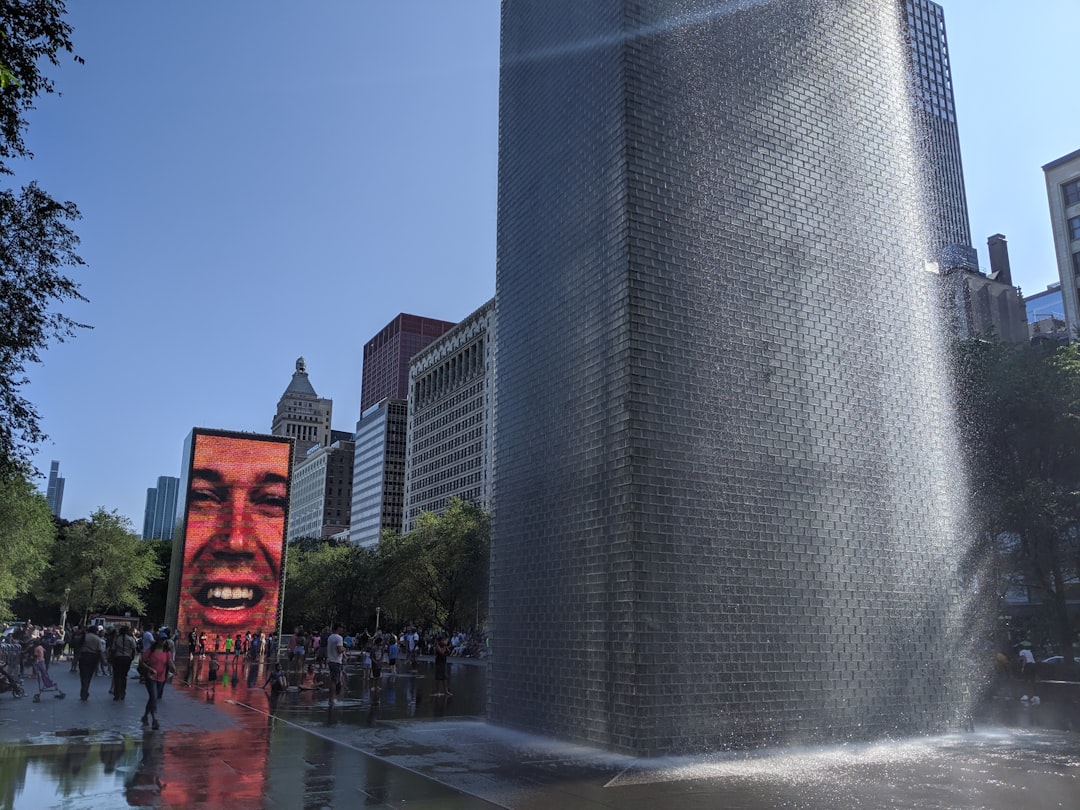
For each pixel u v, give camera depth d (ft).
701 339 52.60
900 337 60.70
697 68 57.62
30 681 101.40
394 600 248.52
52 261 55.52
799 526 52.54
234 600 212.64
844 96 63.82
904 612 54.95
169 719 61.93
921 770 41.19
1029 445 95.09
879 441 57.36
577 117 60.64
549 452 58.65
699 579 48.65
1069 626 93.61
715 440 51.37
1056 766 42.50
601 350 53.47
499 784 36.94
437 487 520.83
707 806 32.60
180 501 243.40
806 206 59.21
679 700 46.29
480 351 478.18
